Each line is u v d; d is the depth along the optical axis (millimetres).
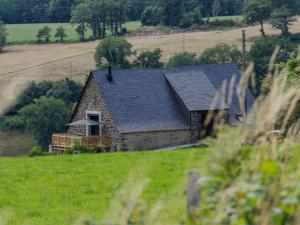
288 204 17859
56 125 180000
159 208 20125
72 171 67812
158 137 141375
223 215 18250
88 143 139375
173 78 149250
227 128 19609
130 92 145125
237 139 19234
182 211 20688
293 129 20625
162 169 62500
